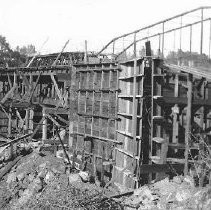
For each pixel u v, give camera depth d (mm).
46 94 29188
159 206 12891
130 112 16156
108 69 17500
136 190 14742
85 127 19328
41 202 15359
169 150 15742
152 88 14938
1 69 29750
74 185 16422
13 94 29500
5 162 20219
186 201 12484
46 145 21438
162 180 14688
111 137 17484
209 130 15820
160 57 15000
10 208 16188
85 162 18812
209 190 12242
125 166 16422
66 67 23234
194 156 15258
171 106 15586
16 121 26641
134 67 15383
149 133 15289
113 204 14055
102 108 18078
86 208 13875
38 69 26297
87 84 19281
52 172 17766
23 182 17797
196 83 15742
